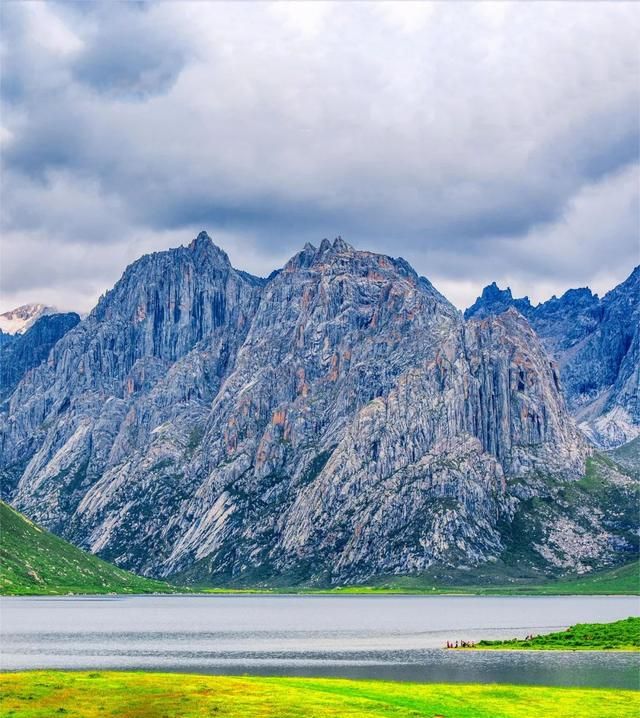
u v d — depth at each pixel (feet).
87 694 441.68
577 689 495.41
